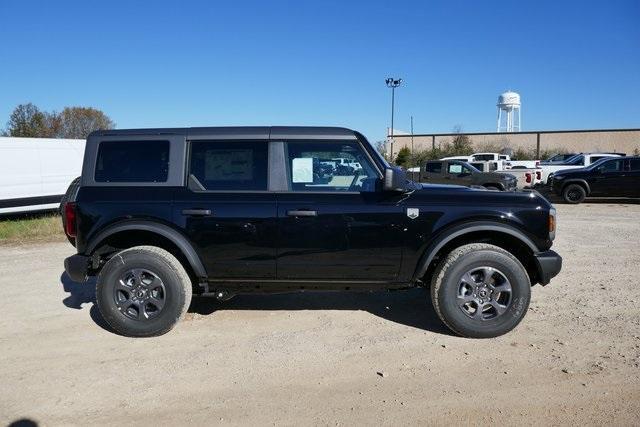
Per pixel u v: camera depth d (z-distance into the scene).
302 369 3.97
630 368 3.86
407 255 4.59
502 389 3.58
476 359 4.09
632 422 3.14
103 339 4.67
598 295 5.74
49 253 9.02
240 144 4.76
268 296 5.95
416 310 5.38
